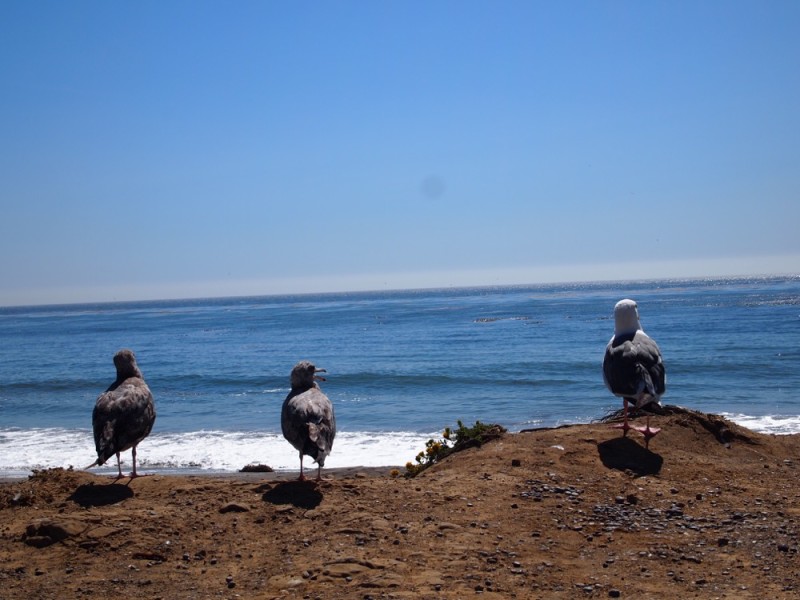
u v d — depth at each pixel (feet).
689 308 306.96
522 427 80.69
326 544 23.27
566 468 30.55
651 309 309.01
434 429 79.87
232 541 24.07
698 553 22.66
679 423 35.53
